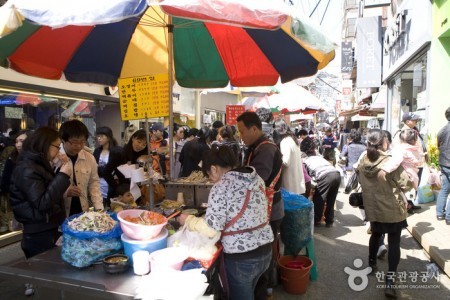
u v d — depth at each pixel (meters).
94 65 4.36
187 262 2.15
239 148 6.47
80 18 1.87
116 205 3.27
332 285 3.97
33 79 5.36
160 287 1.83
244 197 2.29
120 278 2.02
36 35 3.47
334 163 13.14
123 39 4.21
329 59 3.59
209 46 4.59
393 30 10.16
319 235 5.79
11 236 5.18
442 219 5.88
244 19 2.06
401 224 3.66
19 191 2.70
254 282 2.44
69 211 3.36
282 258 3.99
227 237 2.31
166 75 3.26
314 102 9.31
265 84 4.72
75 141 3.15
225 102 15.62
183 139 8.50
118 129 8.22
